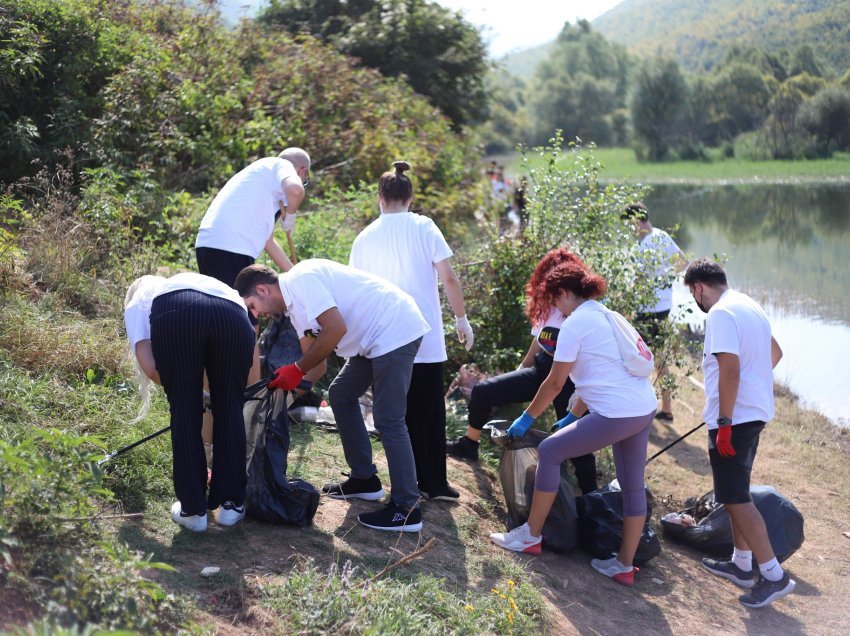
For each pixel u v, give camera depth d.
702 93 55.91
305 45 12.98
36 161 7.25
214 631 3.03
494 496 5.26
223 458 3.73
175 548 3.57
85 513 3.34
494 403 5.46
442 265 4.69
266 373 4.71
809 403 8.93
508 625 3.64
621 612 4.27
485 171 17.84
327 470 4.82
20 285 5.66
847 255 17.45
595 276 4.54
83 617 2.79
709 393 4.72
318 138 10.77
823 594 5.05
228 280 4.97
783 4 97.94
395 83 15.30
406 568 3.88
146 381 3.91
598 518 4.76
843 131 46.91
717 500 4.75
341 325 3.94
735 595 4.84
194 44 10.42
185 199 7.59
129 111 8.36
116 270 6.31
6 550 2.83
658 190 35.75
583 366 4.40
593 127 81.12
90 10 9.13
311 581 3.42
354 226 8.52
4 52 7.68
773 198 29.95
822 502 6.57
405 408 4.31
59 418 4.32
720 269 4.82
